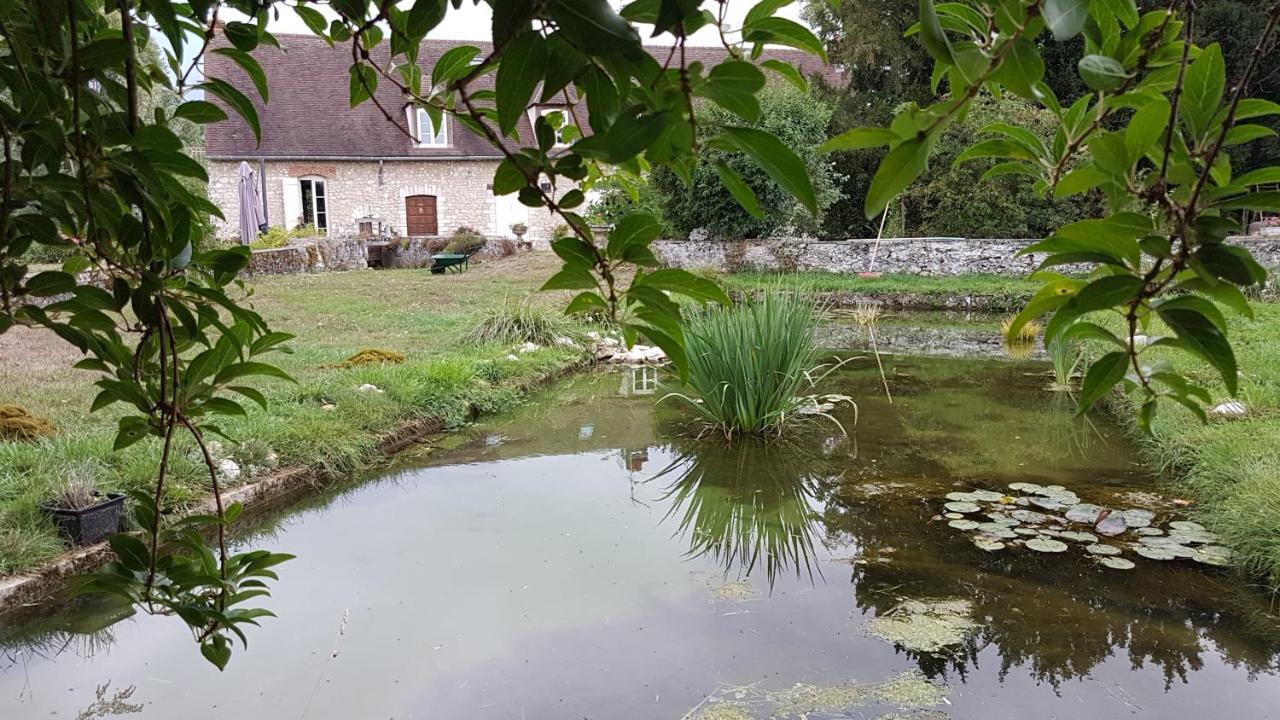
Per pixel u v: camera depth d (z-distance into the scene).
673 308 0.72
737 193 0.59
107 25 1.03
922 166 0.51
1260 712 2.50
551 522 4.19
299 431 4.95
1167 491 4.57
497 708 2.52
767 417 5.75
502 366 7.33
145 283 0.81
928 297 13.70
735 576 3.51
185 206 0.87
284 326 9.23
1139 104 0.66
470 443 5.73
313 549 3.81
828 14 18.73
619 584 3.43
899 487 4.71
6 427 4.42
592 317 9.95
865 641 2.94
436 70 0.90
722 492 4.67
